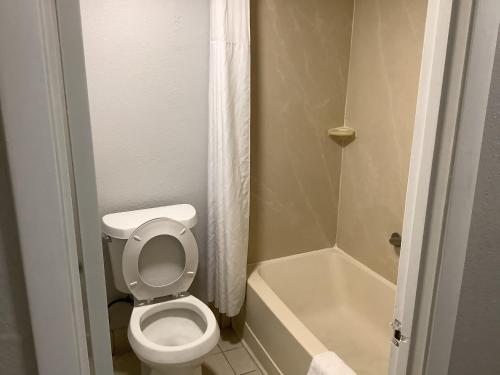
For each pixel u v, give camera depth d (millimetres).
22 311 501
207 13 2068
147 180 2164
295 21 2268
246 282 2342
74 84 521
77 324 527
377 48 2225
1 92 434
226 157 2059
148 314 1945
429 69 785
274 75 2297
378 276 2400
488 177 797
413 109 2039
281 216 2553
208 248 2295
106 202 2107
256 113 2309
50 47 462
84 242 568
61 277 498
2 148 451
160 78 2062
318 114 2467
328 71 2420
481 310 888
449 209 784
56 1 492
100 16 1890
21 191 462
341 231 2697
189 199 2281
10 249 482
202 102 2174
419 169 829
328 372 1591
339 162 2611
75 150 538
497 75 744
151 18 1979
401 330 917
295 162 2490
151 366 1723
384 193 2293
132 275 1940
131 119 2059
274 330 2051
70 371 526
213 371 2195
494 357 950
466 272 840
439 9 744
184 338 1960
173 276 2064
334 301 2650
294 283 2602
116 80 1984
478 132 746
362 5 2303
